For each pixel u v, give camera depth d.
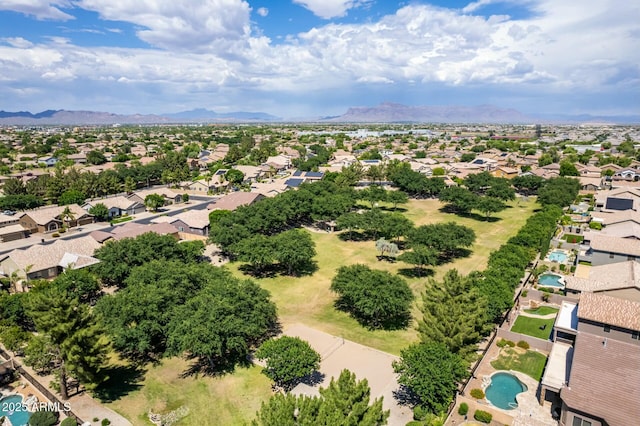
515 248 66.06
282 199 96.12
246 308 44.28
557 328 45.31
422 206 124.06
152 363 44.41
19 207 109.31
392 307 48.69
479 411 34.97
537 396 38.50
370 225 85.38
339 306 58.22
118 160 194.75
